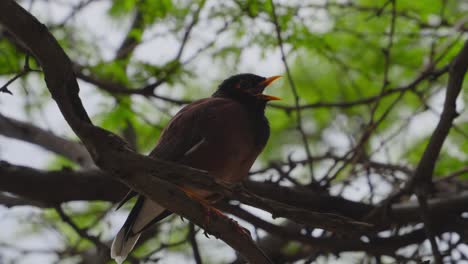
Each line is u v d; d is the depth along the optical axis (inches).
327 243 470.9
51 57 271.1
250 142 382.6
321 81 609.0
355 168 530.3
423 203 436.1
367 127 486.6
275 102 614.9
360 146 483.8
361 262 499.8
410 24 542.0
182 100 481.7
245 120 384.2
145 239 532.4
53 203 431.5
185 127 380.2
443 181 507.5
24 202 437.1
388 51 478.6
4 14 265.1
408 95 592.4
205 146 372.8
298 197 475.8
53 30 514.3
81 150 509.0
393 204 476.1
